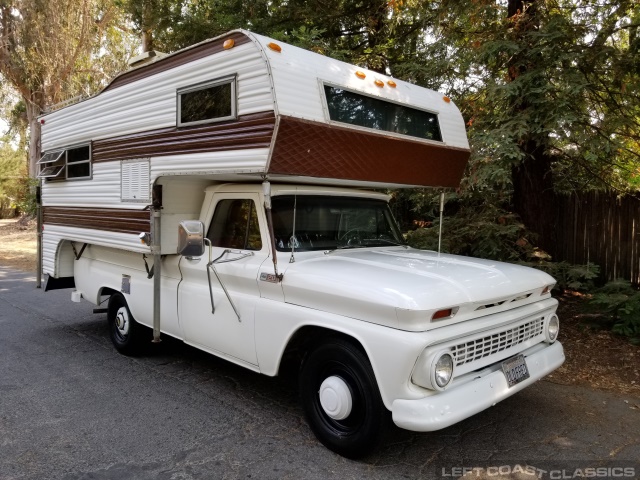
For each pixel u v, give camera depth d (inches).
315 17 343.3
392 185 187.0
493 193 291.4
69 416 160.2
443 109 196.1
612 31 252.4
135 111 192.5
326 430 137.7
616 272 306.8
